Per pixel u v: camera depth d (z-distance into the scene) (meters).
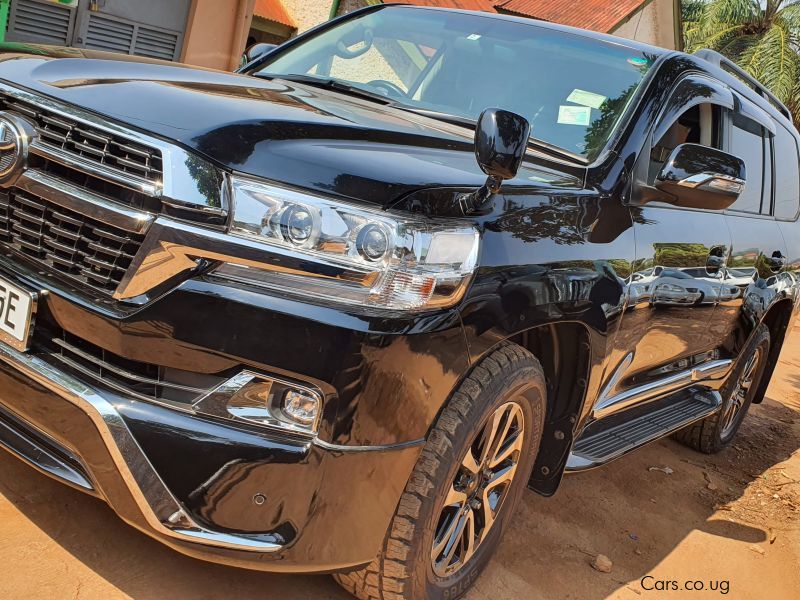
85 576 2.30
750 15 25.12
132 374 2.02
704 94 3.46
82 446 2.05
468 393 2.27
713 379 4.30
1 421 2.26
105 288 2.04
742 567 3.55
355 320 1.96
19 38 8.34
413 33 3.59
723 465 4.86
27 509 2.52
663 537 3.63
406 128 2.61
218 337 1.94
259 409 2.00
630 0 20.62
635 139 3.01
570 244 2.50
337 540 2.09
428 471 2.22
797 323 11.56
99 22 9.05
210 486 1.98
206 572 2.45
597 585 3.05
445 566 2.49
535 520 3.42
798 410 6.64
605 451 3.25
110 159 2.04
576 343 2.71
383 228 1.99
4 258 2.20
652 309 3.07
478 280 2.15
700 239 3.41
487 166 2.09
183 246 1.95
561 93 3.17
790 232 4.67
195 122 2.04
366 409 1.99
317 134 2.19
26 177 2.14
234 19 10.40
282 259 1.95
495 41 3.46
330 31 3.79
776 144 4.52
